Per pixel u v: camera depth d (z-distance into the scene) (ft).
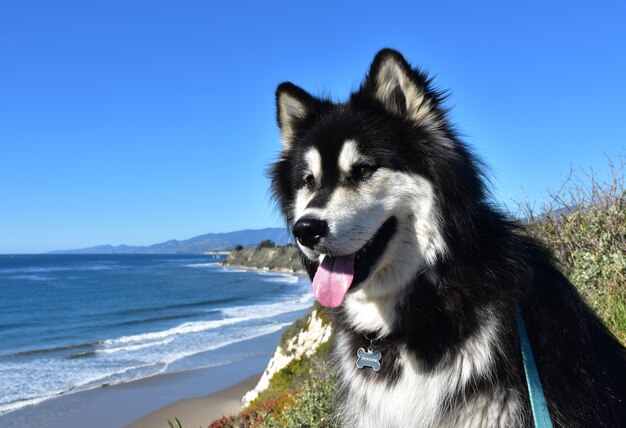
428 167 2.23
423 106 2.32
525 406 1.92
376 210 2.28
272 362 8.98
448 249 2.11
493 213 2.27
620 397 2.12
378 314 2.24
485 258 2.10
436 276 2.13
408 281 2.19
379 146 2.35
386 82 2.46
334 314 2.47
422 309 2.12
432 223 2.18
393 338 2.17
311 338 8.38
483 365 1.97
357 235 2.25
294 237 2.58
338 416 2.47
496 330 2.00
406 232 2.25
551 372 1.95
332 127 2.52
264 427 4.67
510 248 2.15
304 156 2.63
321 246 2.24
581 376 1.98
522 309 2.05
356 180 2.38
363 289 2.28
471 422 1.97
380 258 2.23
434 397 2.02
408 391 2.08
